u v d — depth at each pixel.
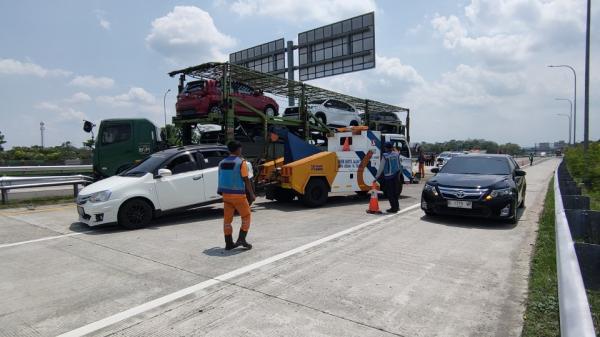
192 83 13.19
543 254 5.79
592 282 3.82
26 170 17.02
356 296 4.39
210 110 12.83
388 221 8.82
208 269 5.42
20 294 4.61
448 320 3.79
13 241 7.25
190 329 3.66
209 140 13.84
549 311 3.88
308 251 6.28
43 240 7.32
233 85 13.58
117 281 5.00
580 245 3.88
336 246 6.58
